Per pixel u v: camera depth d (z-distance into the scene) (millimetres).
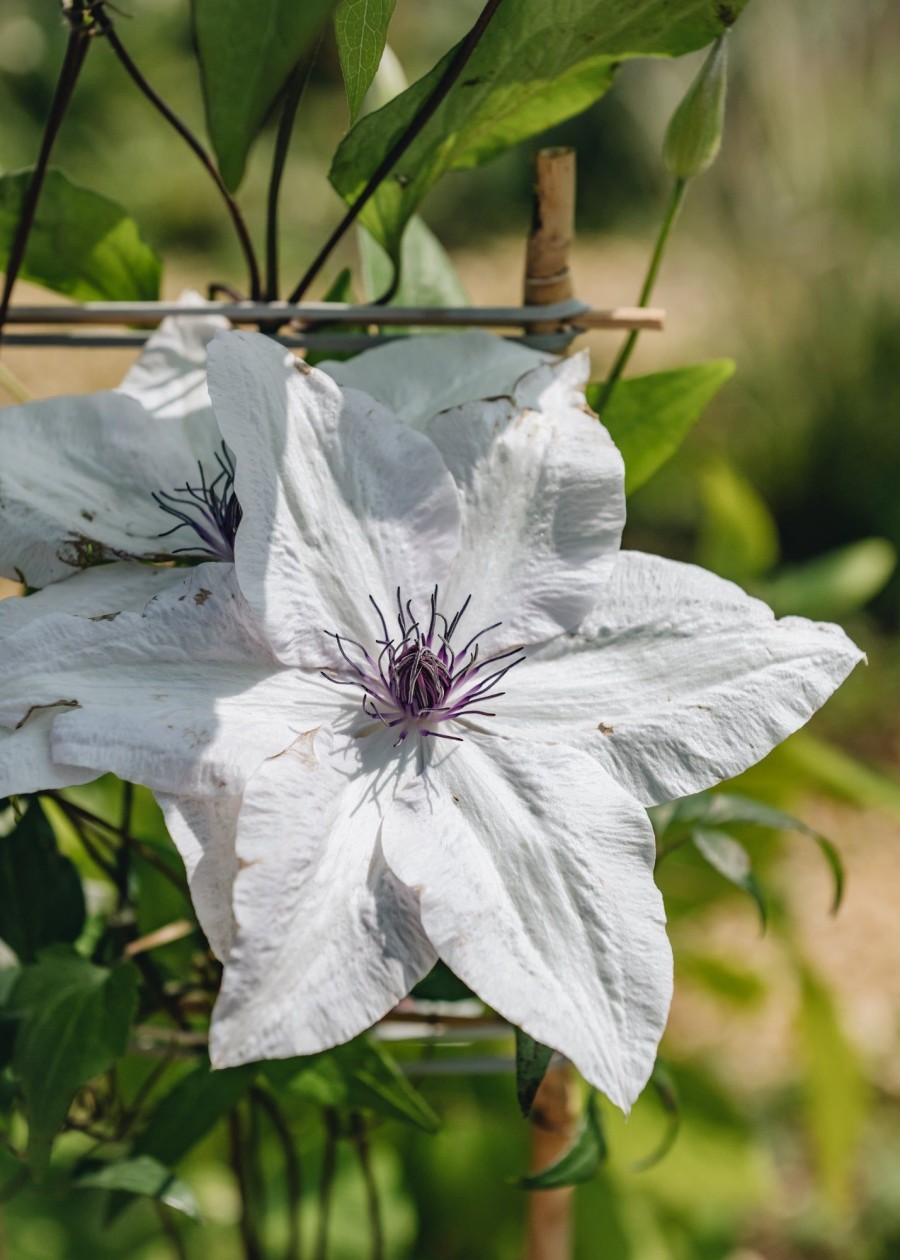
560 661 445
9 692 417
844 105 1924
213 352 429
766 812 525
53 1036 473
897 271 1830
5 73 2920
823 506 1882
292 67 469
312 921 403
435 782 429
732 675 433
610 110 2904
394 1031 537
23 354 2021
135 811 606
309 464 439
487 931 406
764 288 1916
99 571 461
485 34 452
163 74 3020
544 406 464
